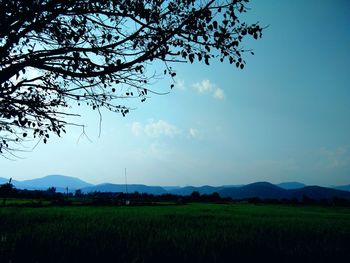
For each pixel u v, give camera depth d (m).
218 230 19.36
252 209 64.19
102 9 6.12
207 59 6.52
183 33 6.33
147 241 13.28
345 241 15.21
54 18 5.86
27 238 13.11
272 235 17.00
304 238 16.16
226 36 6.27
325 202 129.12
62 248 10.82
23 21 5.46
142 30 6.39
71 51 6.00
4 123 7.23
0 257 9.27
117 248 11.21
